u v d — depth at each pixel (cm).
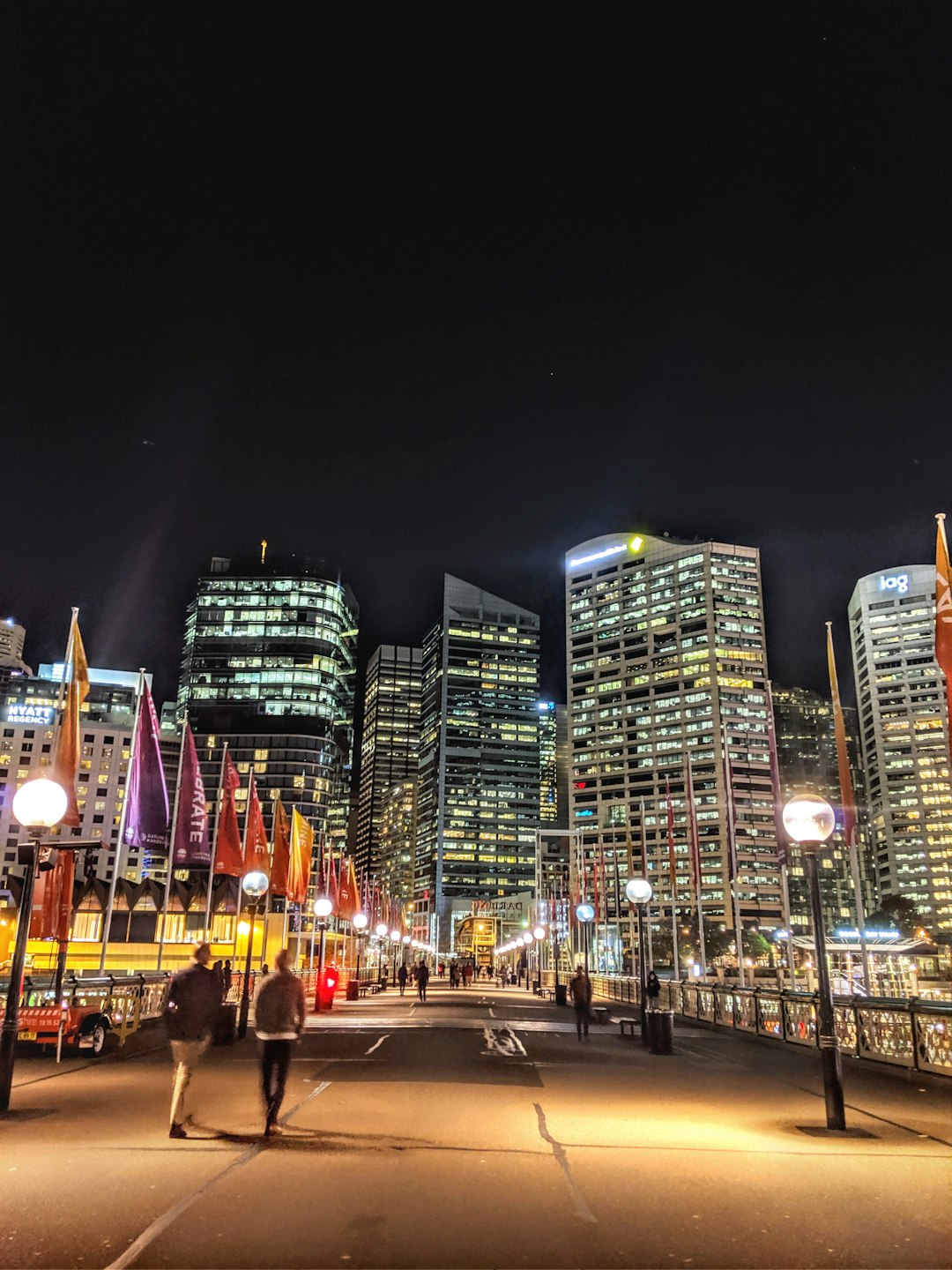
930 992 7025
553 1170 1012
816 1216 851
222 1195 880
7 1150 1084
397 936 10094
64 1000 2148
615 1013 4197
